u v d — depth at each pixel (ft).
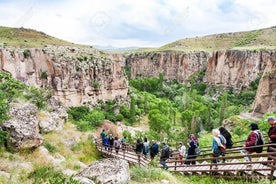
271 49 638.12
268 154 41.98
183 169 61.31
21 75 351.46
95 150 112.68
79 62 411.95
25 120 81.10
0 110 71.26
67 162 75.05
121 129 274.36
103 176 38.83
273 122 44.73
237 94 622.13
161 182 48.88
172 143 264.72
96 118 215.10
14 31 489.26
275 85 322.55
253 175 45.80
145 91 584.40
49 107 133.28
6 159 63.05
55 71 378.73
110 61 463.83
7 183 45.39
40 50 378.94
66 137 107.45
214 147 51.72
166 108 405.18
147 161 81.71
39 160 69.62
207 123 342.03
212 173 52.06
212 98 621.31
